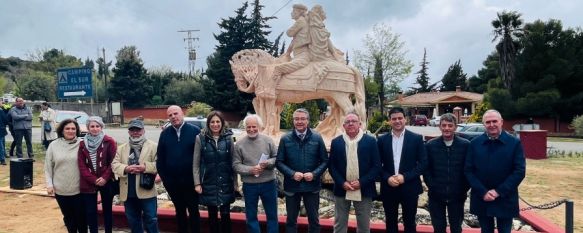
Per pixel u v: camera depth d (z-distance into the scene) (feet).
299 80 27.07
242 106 108.06
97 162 17.67
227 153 17.61
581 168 43.24
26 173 30.66
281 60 28.66
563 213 24.95
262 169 17.07
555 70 106.52
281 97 27.73
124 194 17.74
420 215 21.70
